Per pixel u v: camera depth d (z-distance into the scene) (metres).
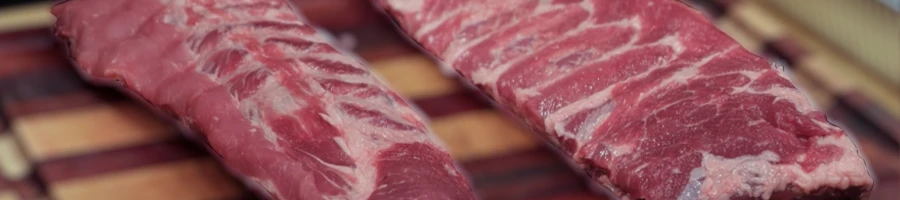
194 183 0.62
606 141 0.62
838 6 0.73
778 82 0.64
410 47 0.72
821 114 0.62
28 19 0.70
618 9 0.69
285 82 0.62
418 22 0.70
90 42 0.66
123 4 0.67
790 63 0.73
